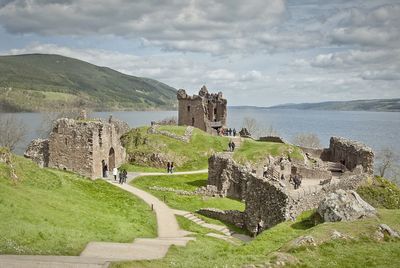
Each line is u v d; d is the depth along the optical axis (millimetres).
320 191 49656
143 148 93812
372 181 60938
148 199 58250
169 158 90625
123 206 52125
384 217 36688
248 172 66000
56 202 42344
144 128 105125
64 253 27812
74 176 62281
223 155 70188
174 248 33781
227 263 26844
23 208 35656
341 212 36469
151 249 32375
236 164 68188
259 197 48719
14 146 140000
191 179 77312
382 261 26734
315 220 37969
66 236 31828
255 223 48938
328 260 26891
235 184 67188
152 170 83562
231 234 48875
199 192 65938
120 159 85438
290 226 38531
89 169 65250
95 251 29438
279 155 90562
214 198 64188
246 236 48562
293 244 29516
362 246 29750
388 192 58844
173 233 44281
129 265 24922
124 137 103750
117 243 33062
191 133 100875
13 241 27906
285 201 42750
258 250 32812
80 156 65812
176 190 65875
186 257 30016
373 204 56156
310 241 29672
